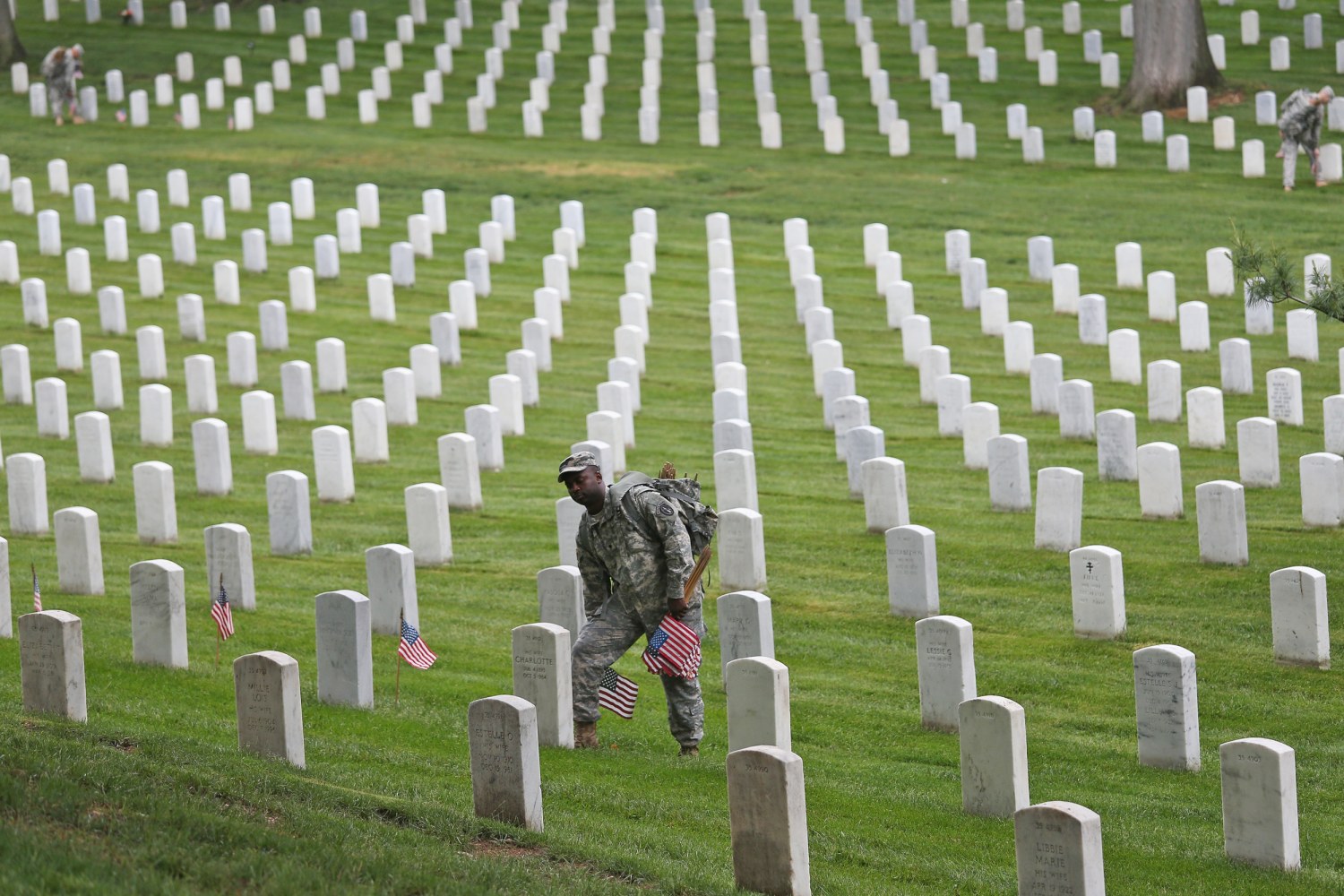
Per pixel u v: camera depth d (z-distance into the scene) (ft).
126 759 130.11
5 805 112.06
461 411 333.83
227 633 181.47
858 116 587.27
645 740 164.76
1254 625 202.80
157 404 306.55
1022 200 490.90
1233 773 130.52
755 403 337.52
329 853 111.24
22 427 320.91
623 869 119.44
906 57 643.45
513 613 214.90
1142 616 207.72
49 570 232.53
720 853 128.06
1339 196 470.80
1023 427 312.09
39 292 390.01
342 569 235.40
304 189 501.15
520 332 396.98
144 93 603.67
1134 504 259.60
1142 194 486.79
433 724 165.68
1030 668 191.52
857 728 171.53
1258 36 618.85
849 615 213.25
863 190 510.17
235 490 281.13
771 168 537.24
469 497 267.39
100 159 563.48
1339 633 199.93
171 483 248.32
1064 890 111.96
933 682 169.89
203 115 620.08
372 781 140.15
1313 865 131.54
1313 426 302.25
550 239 479.82
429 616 213.05
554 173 540.52
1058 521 235.61
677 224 489.26
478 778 128.98
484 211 506.89
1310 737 168.96
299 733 143.74
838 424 295.48
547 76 636.48
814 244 467.93
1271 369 345.51
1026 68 621.31
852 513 264.11
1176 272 423.23
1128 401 325.83
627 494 150.92
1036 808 112.98
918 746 165.48
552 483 285.64
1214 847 135.13
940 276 433.89
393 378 321.73
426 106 597.93
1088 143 538.88
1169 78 561.02
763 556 229.25
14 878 98.07
